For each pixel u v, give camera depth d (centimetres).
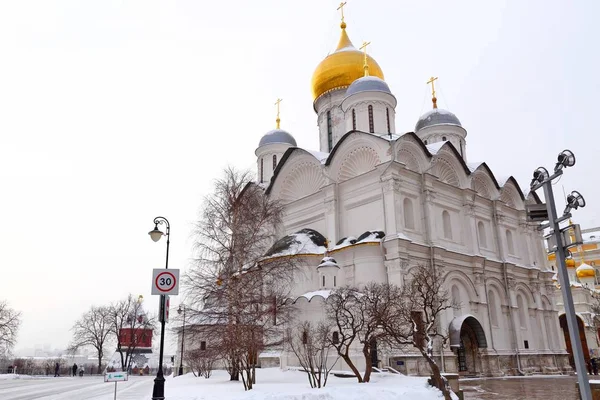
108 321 7781
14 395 2653
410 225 3947
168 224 2117
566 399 2283
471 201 4541
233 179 2930
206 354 2650
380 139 3950
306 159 4531
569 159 1014
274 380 2933
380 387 2114
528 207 1141
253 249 2808
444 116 5628
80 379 5003
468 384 3275
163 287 1739
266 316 2719
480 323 3881
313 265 3866
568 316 959
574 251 8831
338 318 2909
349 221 4100
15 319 6838
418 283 2891
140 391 2928
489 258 4578
